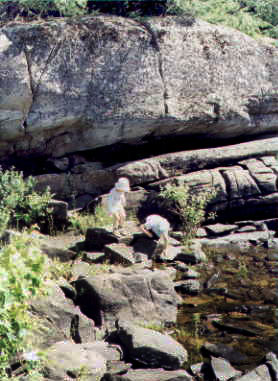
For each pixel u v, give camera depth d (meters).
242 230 11.64
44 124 11.95
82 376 5.57
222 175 12.37
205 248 10.63
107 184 12.39
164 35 12.68
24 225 10.85
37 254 5.49
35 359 5.10
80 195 12.40
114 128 12.53
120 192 10.40
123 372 5.85
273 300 8.01
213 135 13.85
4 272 4.93
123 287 7.29
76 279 8.25
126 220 11.59
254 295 8.23
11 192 11.01
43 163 12.85
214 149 12.91
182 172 12.55
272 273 9.20
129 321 7.13
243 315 7.50
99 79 12.20
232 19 14.20
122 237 9.84
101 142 12.81
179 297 7.89
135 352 6.09
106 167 12.88
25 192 11.77
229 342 6.73
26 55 11.62
